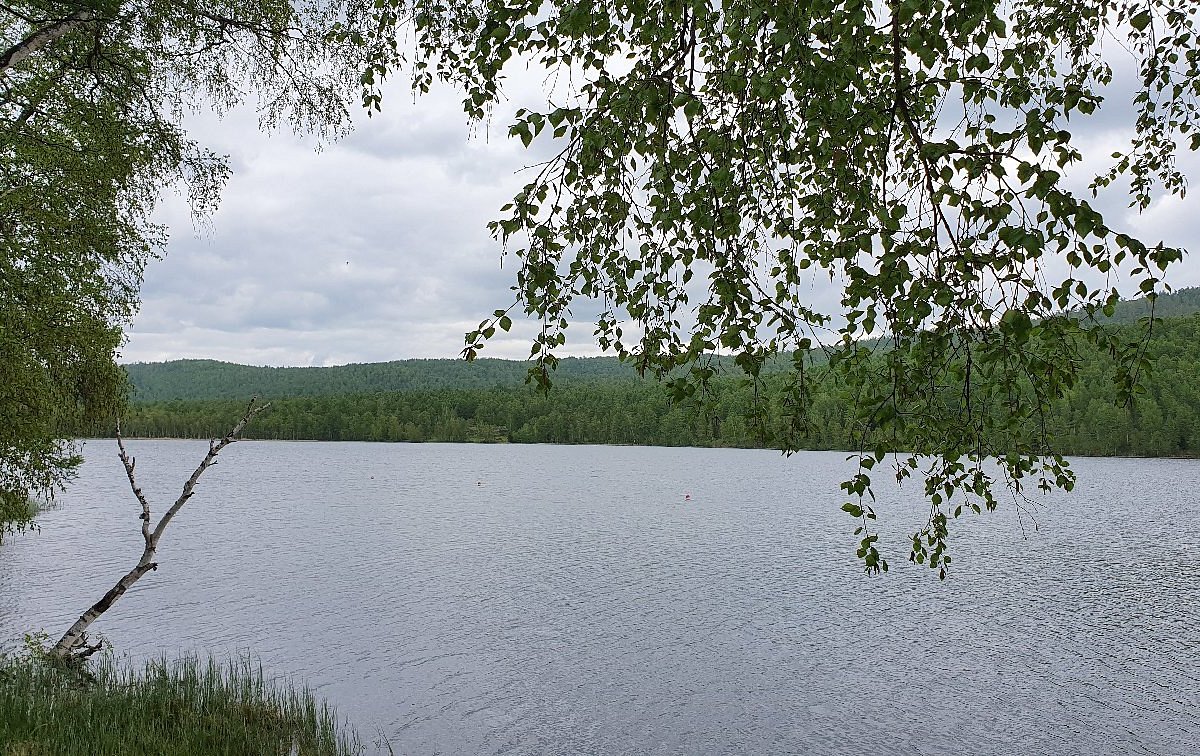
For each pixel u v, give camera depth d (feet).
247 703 42.73
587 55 11.21
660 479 305.32
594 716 52.34
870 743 48.85
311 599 84.43
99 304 42.88
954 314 9.98
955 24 9.34
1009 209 9.11
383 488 252.42
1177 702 55.31
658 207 10.82
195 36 32.24
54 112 36.96
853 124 10.30
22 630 67.92
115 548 117.39
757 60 10.85
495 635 71.05
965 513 171.01
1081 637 71.46
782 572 103.55
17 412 38.55
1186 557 114.21
